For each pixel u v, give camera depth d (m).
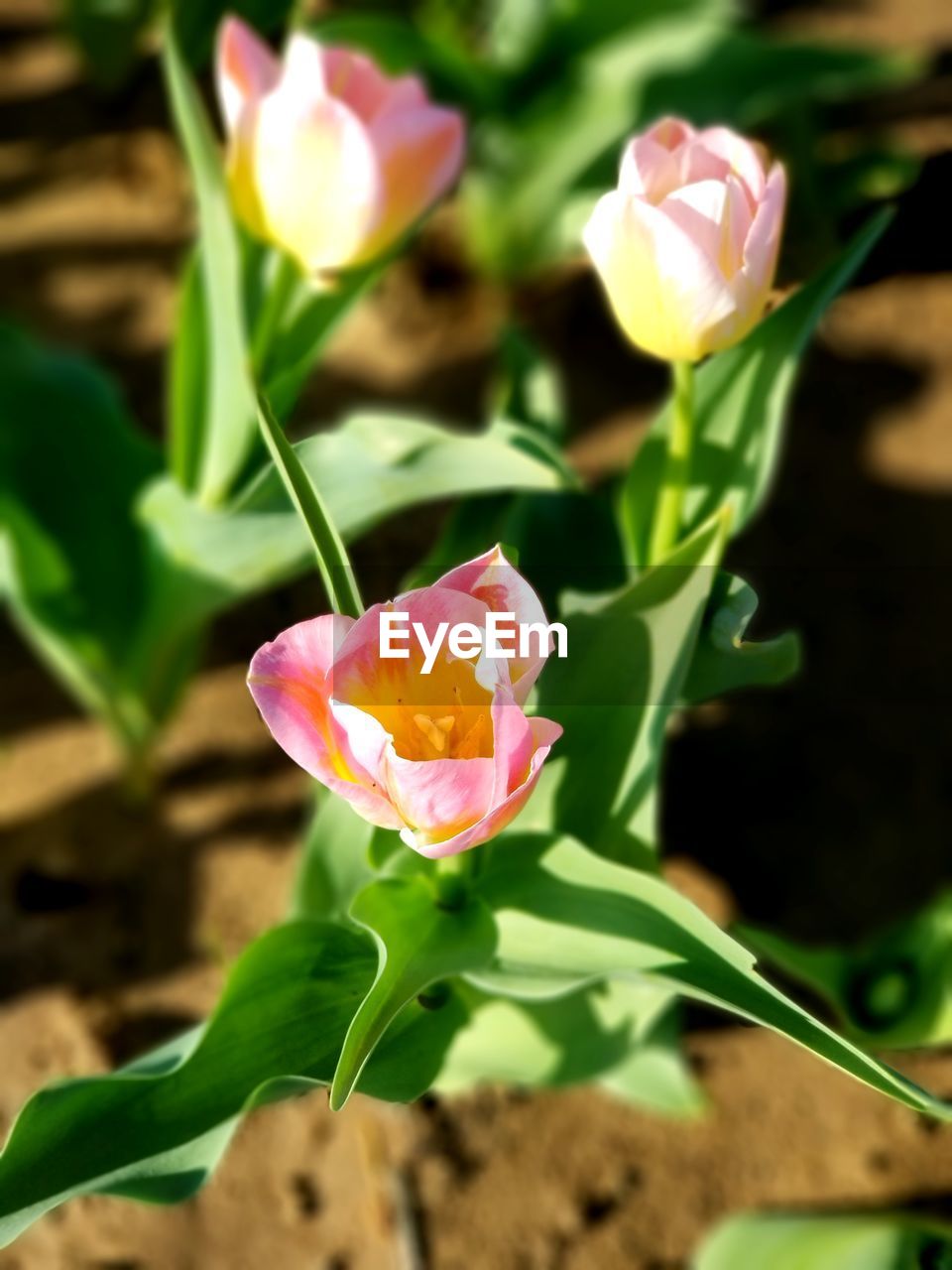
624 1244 0.77
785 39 1.05
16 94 1.29
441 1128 0.79
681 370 0.60
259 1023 0.59
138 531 0.83
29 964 0.83
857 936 0.86
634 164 0.56
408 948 0.57
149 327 1.12
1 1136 0.78
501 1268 0.76
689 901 0.56
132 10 1.15
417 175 0.62
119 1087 0.57
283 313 0.69
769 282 0.57
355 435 0.65
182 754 0.90
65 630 0.80
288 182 0.62
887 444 1.10
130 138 1.25
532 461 0.63
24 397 0.83
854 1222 0.71
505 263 1.13
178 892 0.85
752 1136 0.79
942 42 1.38
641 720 0.60
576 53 1.07
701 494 0.64
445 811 0.50
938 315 1.16
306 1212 0.77
